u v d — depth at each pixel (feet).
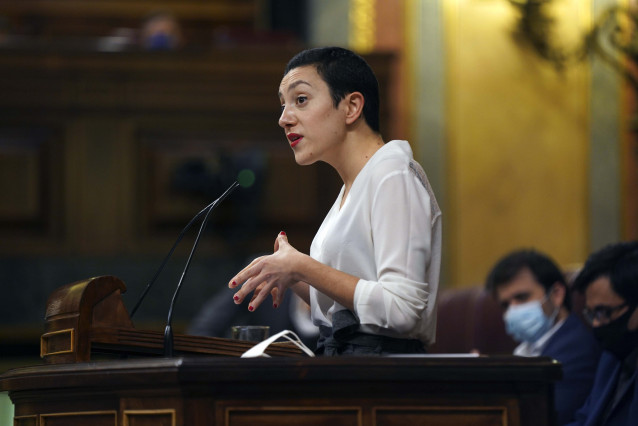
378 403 17.89
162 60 57.77
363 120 22.54
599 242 63.62
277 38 61.21
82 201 57.47
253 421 17.54
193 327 47.80
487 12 64.18
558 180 63.82
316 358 17.61
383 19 64.13
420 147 63.16
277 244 21.15
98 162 57.67
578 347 34.09
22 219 57.00
